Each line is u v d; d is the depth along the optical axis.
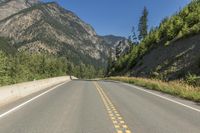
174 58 44.19
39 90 27.77
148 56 66.94
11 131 9.30
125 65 106.44
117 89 29.72
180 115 13.04
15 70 78.12
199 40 42.44
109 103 17.19
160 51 57.66
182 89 23.78
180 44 48.28
